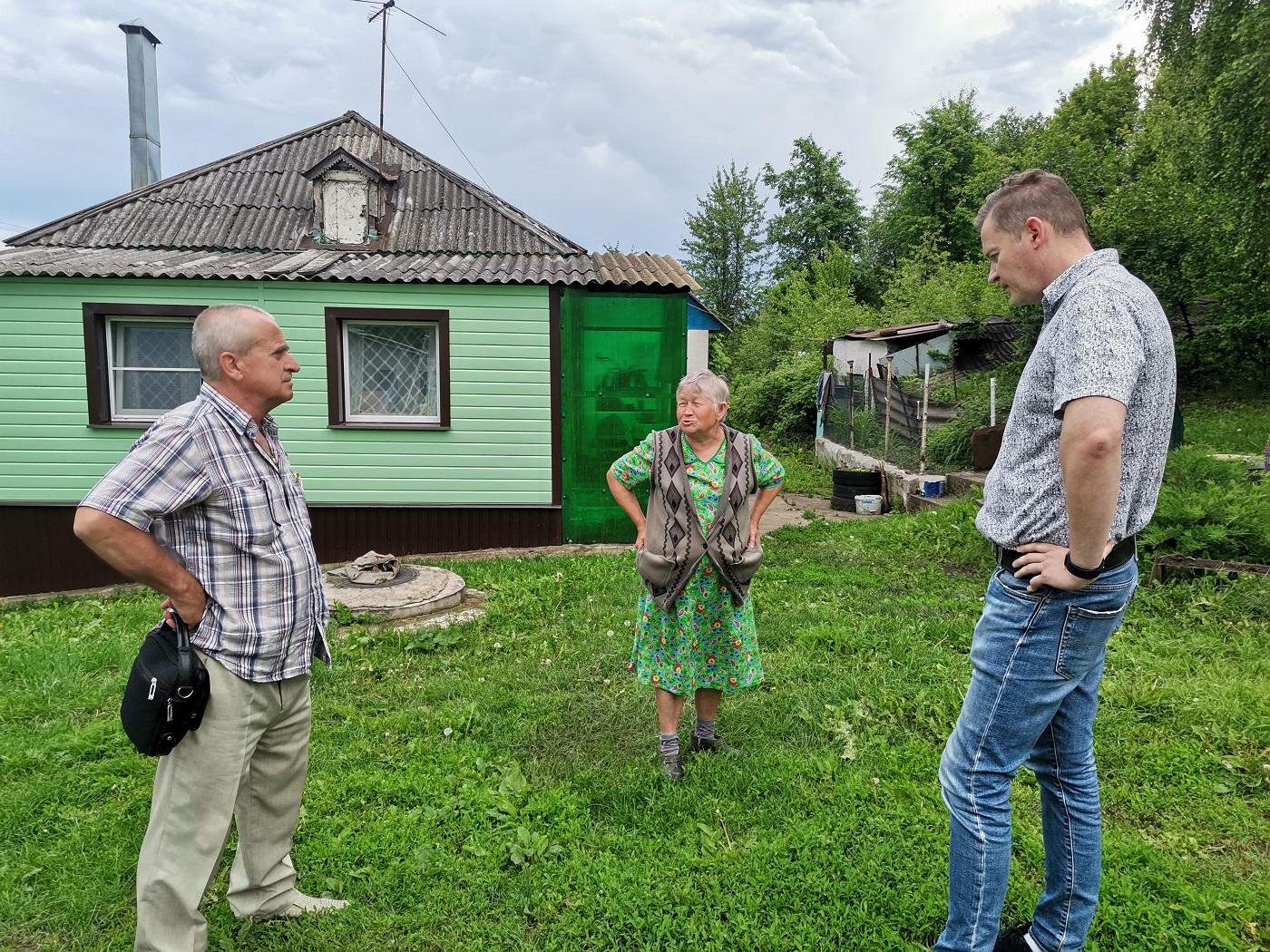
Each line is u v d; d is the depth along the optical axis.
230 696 2.17
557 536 8.38
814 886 2.55
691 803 3.11
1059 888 2.10
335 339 8.01
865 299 37.06
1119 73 24.03
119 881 2.74
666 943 2.39
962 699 3.88
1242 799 3.07
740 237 39.03
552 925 2.47
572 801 3.15
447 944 2.40
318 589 2.46
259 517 2.20
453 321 8.06
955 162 32.38
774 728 3.75
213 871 2.23
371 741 3.75
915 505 9.91
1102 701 3.83
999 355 17.05
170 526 2.13
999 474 1.95
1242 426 12.67
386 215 10.28
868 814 2.96
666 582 3.18
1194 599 5.20
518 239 10.17
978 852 1.96
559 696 4.21
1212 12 13.02
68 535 8.03
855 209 41.34
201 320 2.22
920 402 11.35
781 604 5.76
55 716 4.27
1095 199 17.36
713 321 14.94
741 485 3.22
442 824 3.03
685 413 3.17
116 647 5.19
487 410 8.22
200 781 2.16
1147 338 1.72
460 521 8.33
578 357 8.18
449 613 5.81
